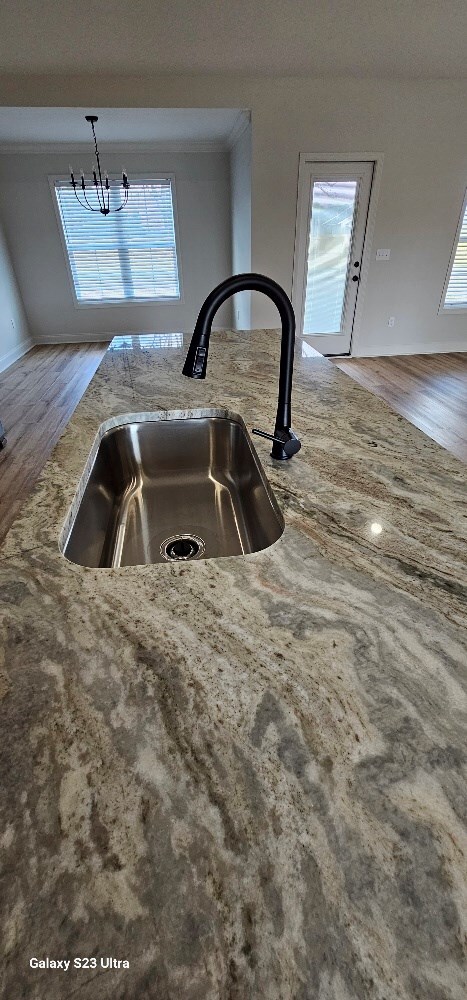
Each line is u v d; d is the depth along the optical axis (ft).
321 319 16.70
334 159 13.97
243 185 15.44
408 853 1.12
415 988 0.93
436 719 1.43
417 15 10.11
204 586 1.99
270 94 12.92
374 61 11.98
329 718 1.44
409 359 17.29
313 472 2.91
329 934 0.99
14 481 9.61
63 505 2.62
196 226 19.26
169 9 9.61
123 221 18.92
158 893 1.06
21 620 1.82
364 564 2.10
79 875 1.09
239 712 1.46
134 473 4.14
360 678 1.56
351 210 14.96
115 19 9.84
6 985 0.94
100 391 4.53
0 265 17.84
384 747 1.36
